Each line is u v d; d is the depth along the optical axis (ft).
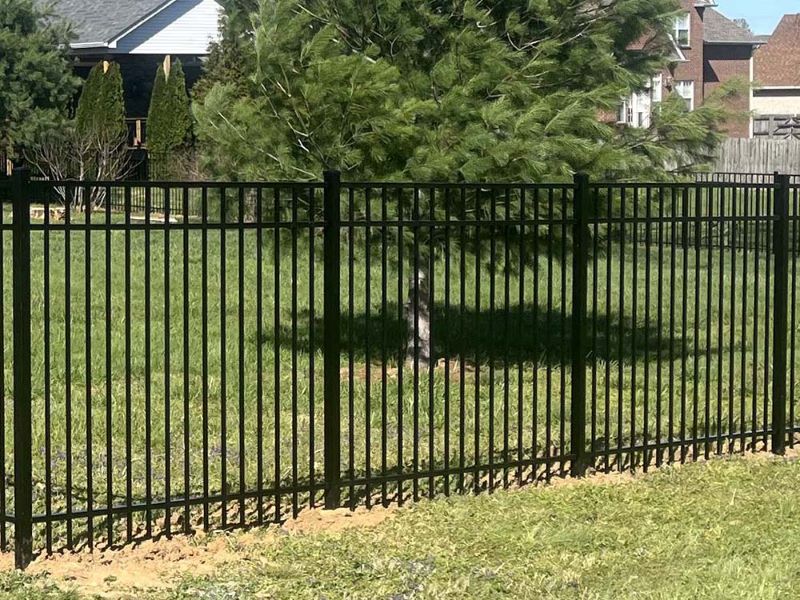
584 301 24.32
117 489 22.82
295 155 34.47
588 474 24.86
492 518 21.65
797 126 121.60
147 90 138.72
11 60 111.55
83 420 28.60
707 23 156.66
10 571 18.26
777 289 27.02
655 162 36.01
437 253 34.83
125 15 131.34
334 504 21.75
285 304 48.32
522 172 32.48
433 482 22.71
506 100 33.32
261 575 18.49
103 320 43.73
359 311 45.65
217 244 68.59
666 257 66.74
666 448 26.78
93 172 107.65
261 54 33.83
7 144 110.22
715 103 36.96
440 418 29.81
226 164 36.11
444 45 34.65
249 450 26.17
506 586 18.17
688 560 19.75
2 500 18.69
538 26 35.09
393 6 33.65
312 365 21.40
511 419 30.01
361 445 26.99
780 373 27.20
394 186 21.68
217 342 39.45
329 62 32.60
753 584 18.49
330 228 21.18
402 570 18.83
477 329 23.77
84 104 109.81
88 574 18.38
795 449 27.84
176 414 29.43
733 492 23.93
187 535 20.07
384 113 32.48
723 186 25.99
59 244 69.92
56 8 134.92
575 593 17.98
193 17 133.08
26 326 18.37
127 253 19.25
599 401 32.68
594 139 34.45
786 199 26.86
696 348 26.02
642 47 38.37
